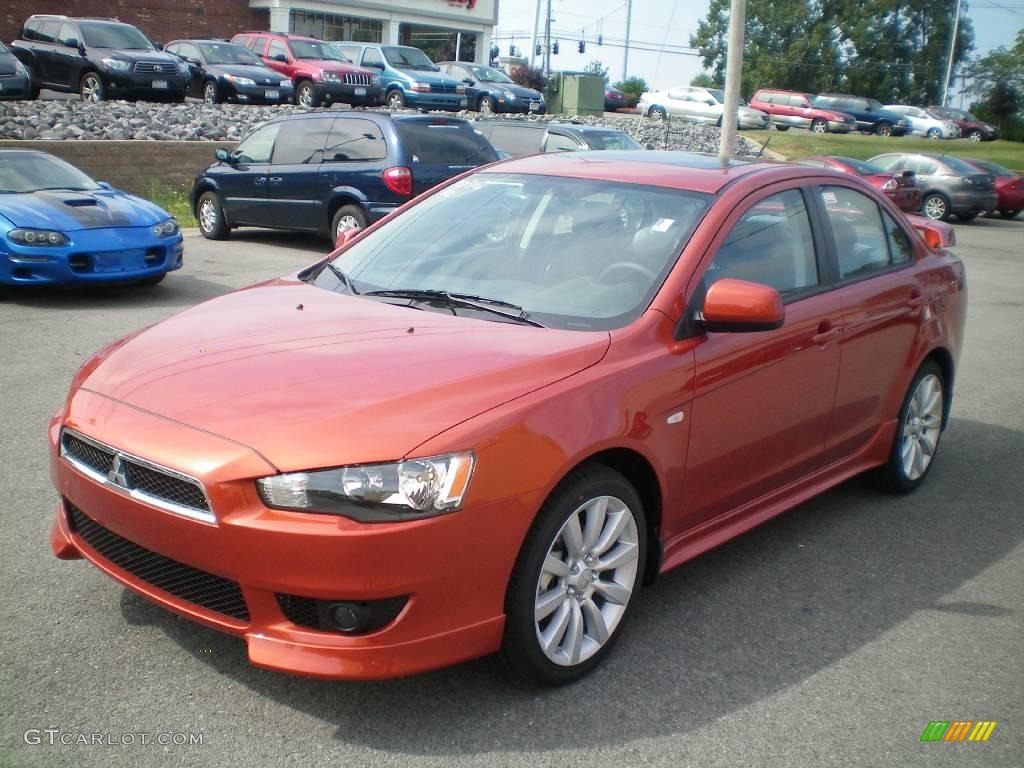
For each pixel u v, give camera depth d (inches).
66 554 137.3
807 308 168.7
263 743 115.6
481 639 119.3
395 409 117.2
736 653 142.6
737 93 709.3
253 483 111.4
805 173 182.4
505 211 172.1
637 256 153.4
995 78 3257.9
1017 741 124.4
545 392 125.1
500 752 116.2
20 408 235.5
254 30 1653.5
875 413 194.9
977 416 282.4
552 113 1574.8
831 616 155.7
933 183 949.8
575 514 127.4
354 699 125.3
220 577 115.2
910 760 119.4
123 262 360.8
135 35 905.5
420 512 111.2
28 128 657.6
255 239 568.1
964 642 149.6
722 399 149.5
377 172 475.5
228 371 128.6
